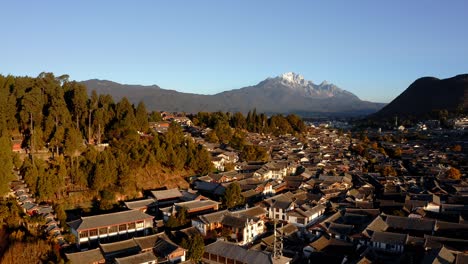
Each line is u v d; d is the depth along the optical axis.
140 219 61.69
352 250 58.94
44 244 51.50
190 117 188.00
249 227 63.06
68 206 66.75
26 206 60.78
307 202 80.88
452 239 58.31
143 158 81.81
